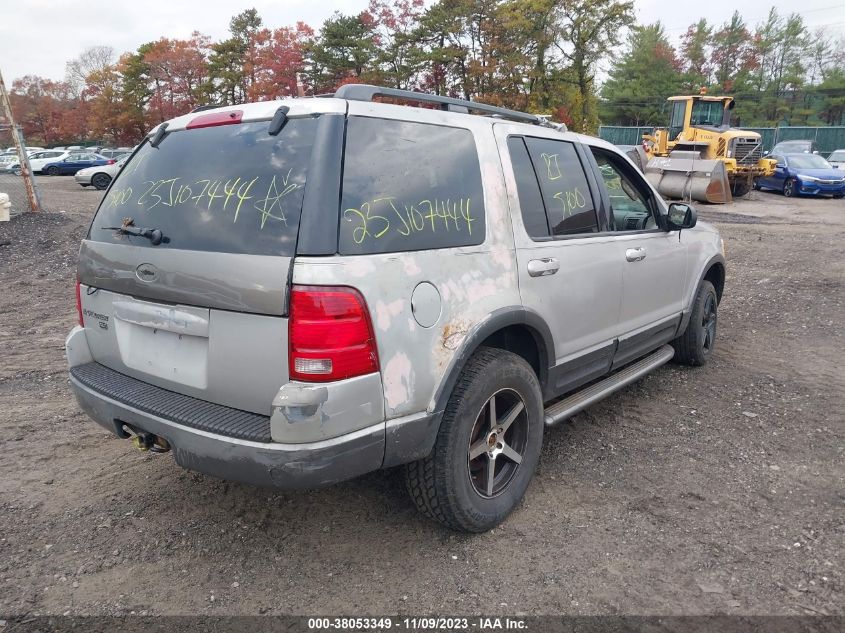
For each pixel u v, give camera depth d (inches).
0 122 522.0
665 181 778.8
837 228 559.8
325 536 122.2
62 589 107.6
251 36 2034.9
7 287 337.4
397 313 100.3
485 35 1519.4
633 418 175.8
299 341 92.0
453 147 118.5
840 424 169.8
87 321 125.7
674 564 112.9
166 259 104.1
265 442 93.5
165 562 114.9
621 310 158.6
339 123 101.3
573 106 1604.3
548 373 136.1
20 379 209.2
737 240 490.0
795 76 2529.5
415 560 114.9
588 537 121.3
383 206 102.4
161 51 2197.3
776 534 121.3
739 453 154.5
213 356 101.5
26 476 145.4
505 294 120.3
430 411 106.9
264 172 101.7
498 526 125.1
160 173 116.3
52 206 635.5
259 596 106.0
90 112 2508.6
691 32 2620.6
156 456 154.9
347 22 1753.2
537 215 133.3
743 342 244.1
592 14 1513.3
